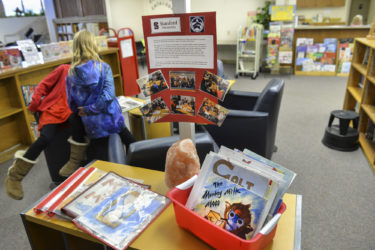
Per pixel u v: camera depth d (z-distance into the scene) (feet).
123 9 26.63
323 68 22.06
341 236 6.66
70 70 7.30
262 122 8.38
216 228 2.93
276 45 21.59
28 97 11.25
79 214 3.62
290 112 14.56
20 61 11.37
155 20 3.64
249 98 10.48
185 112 4.00
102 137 7.87
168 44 3.69
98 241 3.36
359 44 12.45
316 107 15.16
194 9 26.61
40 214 3.80
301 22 25.49
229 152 3.37
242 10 25.03
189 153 3.92
